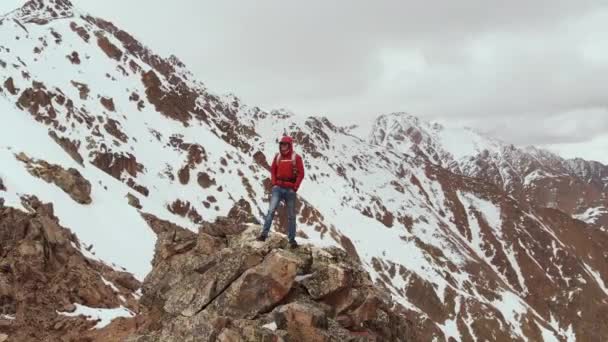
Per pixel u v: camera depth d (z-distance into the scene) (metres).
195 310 15.45
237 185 156.50
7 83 125.12
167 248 19.19
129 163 129.62
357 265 17.14
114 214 62.53
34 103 125.06
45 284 29.47
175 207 132.75
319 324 14.14
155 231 66.69
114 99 155.25
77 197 59.38
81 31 175.25
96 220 56.81
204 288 15.79
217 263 16.52
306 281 15.59
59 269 32.44
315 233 164.25
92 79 156.00
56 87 138.00
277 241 16.44
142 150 143.12
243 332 13.50
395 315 18.25
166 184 137.88
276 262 15.01
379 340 15.75
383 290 17.84
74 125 128.50
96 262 40.50
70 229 48.72
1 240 31.48
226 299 15.20
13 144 65.06
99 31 180.75
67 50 160.38
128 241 56.78
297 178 16.36
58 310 27.45
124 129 145.00
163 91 175.75
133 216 66.69
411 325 19.72
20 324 25.31
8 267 29.19
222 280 15.70
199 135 169.88
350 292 15.54
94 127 134.50
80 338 24.28
